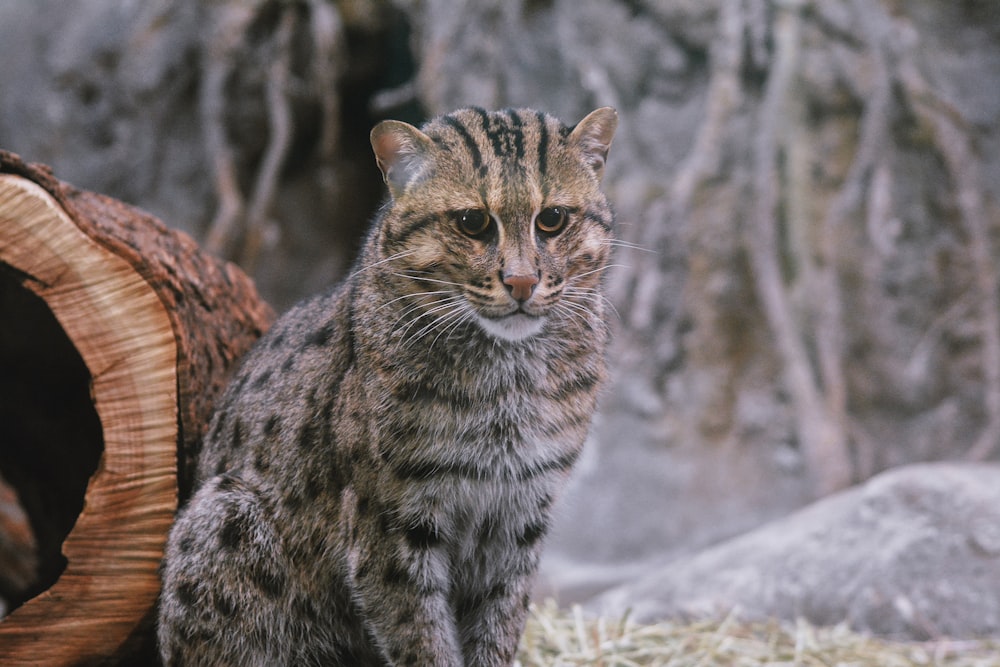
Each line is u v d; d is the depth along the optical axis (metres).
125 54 12.83
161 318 5.11
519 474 4.98
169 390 5.11
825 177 12.28
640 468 11.94
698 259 12.17
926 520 7.37
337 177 13.60
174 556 4.87
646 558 11.50
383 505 4.75
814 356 11.98
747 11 12.11
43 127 12.80
